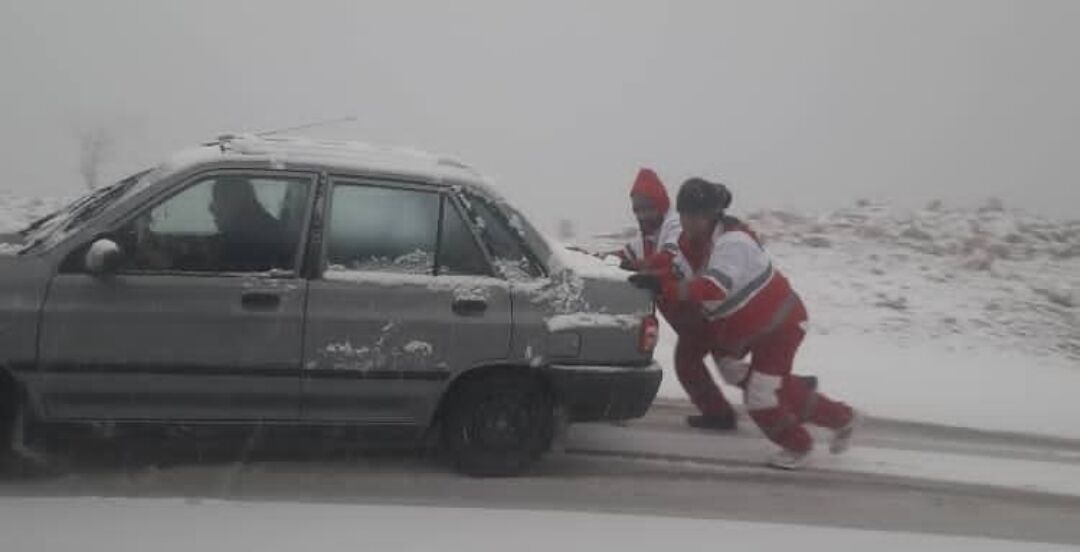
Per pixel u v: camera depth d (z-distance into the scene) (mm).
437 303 5660
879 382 8727
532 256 5891
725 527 5449
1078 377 9398
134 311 5301
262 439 5598
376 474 5918
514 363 5758
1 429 5359
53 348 5219
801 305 6648
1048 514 6078
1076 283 12109
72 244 5309
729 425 7434
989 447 7410
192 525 4973
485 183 5930
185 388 5395
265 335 5449
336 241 5625
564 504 5656
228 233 5496
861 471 6688
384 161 5828
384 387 5617
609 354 5895
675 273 6832
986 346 10133
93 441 5832
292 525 5059
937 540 5461
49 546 4633
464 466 5926
